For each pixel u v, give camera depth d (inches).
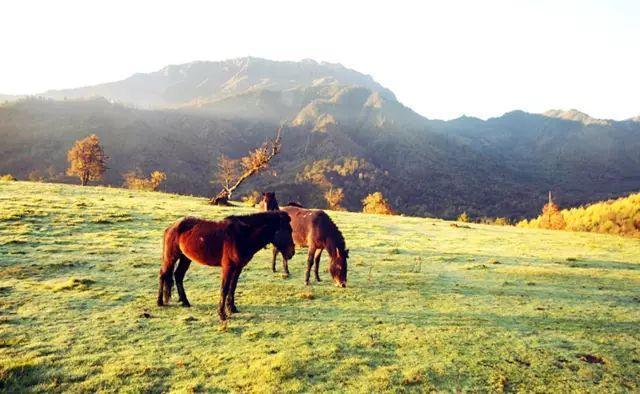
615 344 342.3
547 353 318.0
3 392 233.8
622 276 614.9
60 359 273.9
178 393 239.9
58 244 615.5
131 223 839.1
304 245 511.8
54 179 6569.9
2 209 814.5
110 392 239.3
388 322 374.3
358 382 261.6
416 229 1168.8
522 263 703.7
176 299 415.5
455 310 416.5
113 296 408.2
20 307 363.3
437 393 254.4
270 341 318.7
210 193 6899.6
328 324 362.0
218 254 363.3
